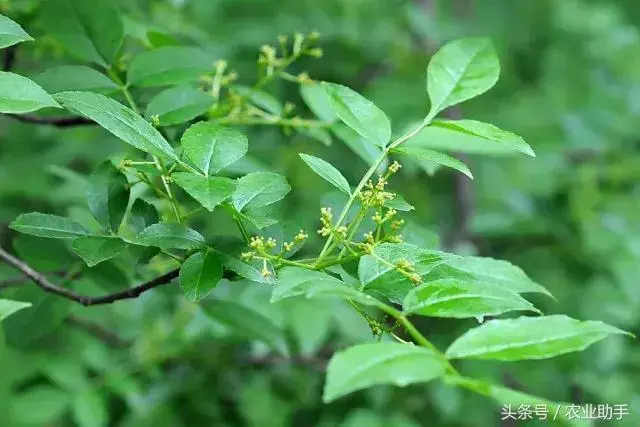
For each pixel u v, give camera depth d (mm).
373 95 1218
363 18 1340
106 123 617
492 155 1314
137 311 981
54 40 757
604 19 1589
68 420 978
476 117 1433
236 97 768
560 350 583
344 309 1012
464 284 603
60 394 948
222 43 1174
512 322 591
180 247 643
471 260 648
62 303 788
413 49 1273
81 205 862
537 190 1318
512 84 1593
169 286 833
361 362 563
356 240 690
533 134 1407
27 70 855
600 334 588
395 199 646
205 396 1060
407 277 623
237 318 809
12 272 971
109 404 1038
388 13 1357
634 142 1383
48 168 845
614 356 1143
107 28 743
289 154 1047
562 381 1166
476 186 1334
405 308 597
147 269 798
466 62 703
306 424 1125
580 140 1340
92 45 742
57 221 671
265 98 782
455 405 1073
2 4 763
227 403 1083
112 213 684
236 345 1038
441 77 696
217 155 629
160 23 988
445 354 582
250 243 637
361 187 648
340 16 1320
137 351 1012
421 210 1204
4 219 1043
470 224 1202
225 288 912
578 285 1180
